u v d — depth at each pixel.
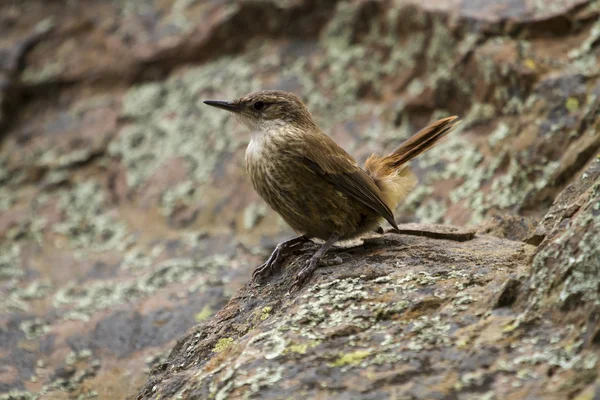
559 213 7.23
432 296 6.43
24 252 13.73
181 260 12.26
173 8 17.30
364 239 8.12
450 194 11.36
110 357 9.83
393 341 5.97
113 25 17.58
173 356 7.62
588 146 9.73
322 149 7.91
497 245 7.76
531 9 12.09
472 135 11.96
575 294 5.64
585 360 5.22
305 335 6.23
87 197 14.84
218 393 5.88
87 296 11.69
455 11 12.65
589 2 11.77
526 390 5.19
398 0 13.73
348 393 5.53
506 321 5.86
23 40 17.80
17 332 10.73
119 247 13.44
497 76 11.72
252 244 12.40
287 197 7.96
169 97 16.05
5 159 16.14
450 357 5.65
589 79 10.80
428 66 13.30
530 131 10.88
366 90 13.99
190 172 14.39
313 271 7.38
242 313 7.45
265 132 8.35
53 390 9.38
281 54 15.48
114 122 16.09
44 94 17.28
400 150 8.64
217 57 16.30
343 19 14.90
